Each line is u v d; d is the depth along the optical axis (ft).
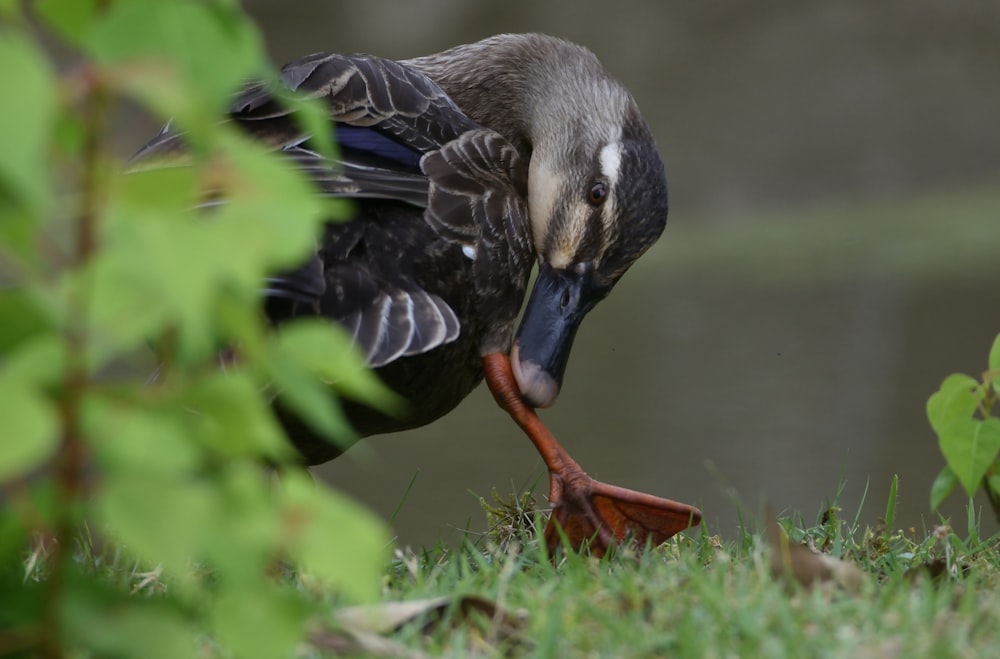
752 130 118.32
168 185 10.96
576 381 65.21
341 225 24.18
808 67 121.08
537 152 32.17
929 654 15.44
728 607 17.12
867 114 118.11
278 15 130.82
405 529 39.81
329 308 23.62
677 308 81.56
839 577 18.79
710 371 64.64
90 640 11.92
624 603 17.62
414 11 130.62
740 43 123.75
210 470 11.66
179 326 11.25
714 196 114.62
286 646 11.88
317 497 11.50
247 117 24.95
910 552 23.40
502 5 129.90
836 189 115.03
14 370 10.57
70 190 10.93
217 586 18.86
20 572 17.39
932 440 48.67
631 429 54.19
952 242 94.17
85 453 11.03
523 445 53.21
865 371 62.08
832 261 91.71
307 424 24.58
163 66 10.39
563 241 30.55
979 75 118.52
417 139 26.71
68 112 10.88
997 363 21.98
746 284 86.84
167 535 10.61
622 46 126.31
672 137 118.32
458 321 24.79
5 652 12.19
